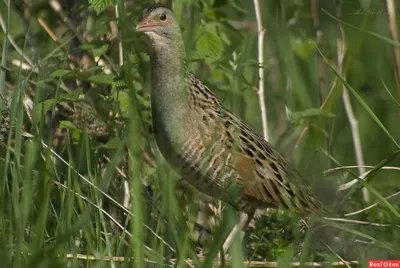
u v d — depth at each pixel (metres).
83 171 11.12
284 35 12.55
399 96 12.59
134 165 8.31
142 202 8.98
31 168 8.98
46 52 13.41
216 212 11.53
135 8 12.12
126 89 11.37
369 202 11.90
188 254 10.16
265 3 13.66
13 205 9.09
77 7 12.74
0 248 8.52
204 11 12.26
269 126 13.86
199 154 10.97
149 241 9.81
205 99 11.23
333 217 10.49
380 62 15.61
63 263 8.27
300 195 11.19
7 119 11.17
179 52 11.24
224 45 13.52
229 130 11.12
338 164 11.84
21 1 13.27
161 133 11.09
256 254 11.02
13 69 13.01
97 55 11.75
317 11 14.72
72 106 12.14
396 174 12.98
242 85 13.23
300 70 14.72
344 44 12.95
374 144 14.66
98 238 9.17
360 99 9.84
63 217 9.35
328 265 8.90
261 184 11.25
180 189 11.81
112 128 11.73
